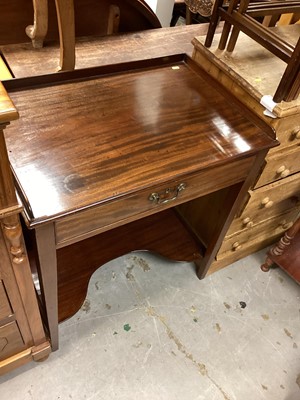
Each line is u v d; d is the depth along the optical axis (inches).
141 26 59.2
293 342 54.4
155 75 42.8
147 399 46.1
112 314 53.8
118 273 59.1
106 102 37.7
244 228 54.7
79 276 51.8
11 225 25.8
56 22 49.9
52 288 36.0
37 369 46.9
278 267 64.2
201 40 43.8
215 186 38.5
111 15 52.9
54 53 45.6
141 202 32.8
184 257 57.4
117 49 48.9
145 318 54.0
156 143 34.2
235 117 39.1
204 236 58.2
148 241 58.0
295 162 46.7
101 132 34.1
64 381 46.4
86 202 28.0
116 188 29.5
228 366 50.4
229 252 59.0
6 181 22.5
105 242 56.3
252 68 40.9
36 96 36.7
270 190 47.9
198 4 64.8
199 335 53.1
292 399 48.5
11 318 36.1
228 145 35.6
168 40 53.2
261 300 59.0
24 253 29.5
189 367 49.6
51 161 30.5
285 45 35.0
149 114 37.2
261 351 52.7
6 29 49.1
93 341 50.5
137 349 50.5
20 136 32.2
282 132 39.8
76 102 37.0
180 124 36.8
